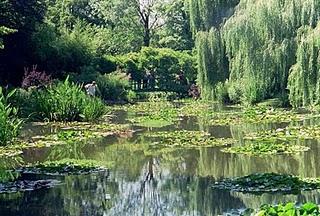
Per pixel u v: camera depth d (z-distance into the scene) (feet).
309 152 54.44
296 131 69.62
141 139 67.51
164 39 239.09
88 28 168.76
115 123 87.10
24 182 43.09
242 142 62.69
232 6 111.24
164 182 42.93
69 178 44.55
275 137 65.67
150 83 175.32
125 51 205.57
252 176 42.50
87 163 50.93
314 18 91.91
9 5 124.47
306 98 86.84
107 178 44.60
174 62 177.99
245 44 99.45
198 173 46.11
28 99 92.79
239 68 103.71
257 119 86.89
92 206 35.68
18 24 127.24
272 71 98.94
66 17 168.96
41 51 132.36
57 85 99.04
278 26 96.32
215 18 111.86
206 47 109.81
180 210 34.37
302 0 94.07
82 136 70.18
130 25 248.32
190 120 91.76
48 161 52.11
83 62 144.77
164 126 82.58
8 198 38.09
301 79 86.89
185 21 239.09
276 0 96.94
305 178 42.11
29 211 34.60
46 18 153.17
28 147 61.57
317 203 34.96
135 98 153.48
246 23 99.25
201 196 37.91
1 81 124.16
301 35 92.89
